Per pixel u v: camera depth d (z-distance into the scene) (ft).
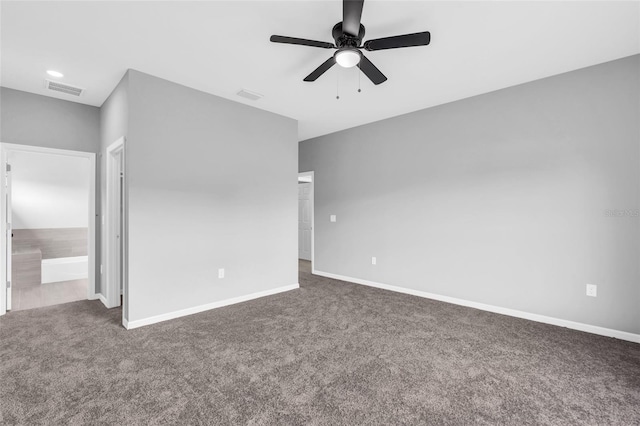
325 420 5.33
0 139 10.49
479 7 6.52
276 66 9.20
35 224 16.65
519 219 10.50
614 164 8.79
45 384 6.37
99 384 6.38
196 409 5.61
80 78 9.93
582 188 9.30
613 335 8.79
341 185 16.49
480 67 9.27
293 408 5.65
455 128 12.07
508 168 10.72
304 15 6.82
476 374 6.83
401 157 13.83
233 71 9.51
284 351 7.92
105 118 11.75
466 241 11.78
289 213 14.08
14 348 8.02
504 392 6.15
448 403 5.80
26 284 14.80
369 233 15.15
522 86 10.42
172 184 10.21
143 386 6.32
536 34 7.52
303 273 18.26
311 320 10.18
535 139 10.14
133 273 9.36
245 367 7.11
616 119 8.75
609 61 8.84
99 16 6.80
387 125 14.35
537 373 6.87
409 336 8.87
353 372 6.91
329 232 17.15
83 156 12.26
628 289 8.61
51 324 9.72
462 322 10.00
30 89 10.78
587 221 9.22
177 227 10.34
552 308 9.87
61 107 11.72
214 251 11.35
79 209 17.84
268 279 13.21
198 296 10.91
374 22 7.06
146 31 7.39
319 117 14.20
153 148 9.76
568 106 9.52
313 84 10.50
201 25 7.17
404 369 7.05
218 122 11.48
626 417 5.39
